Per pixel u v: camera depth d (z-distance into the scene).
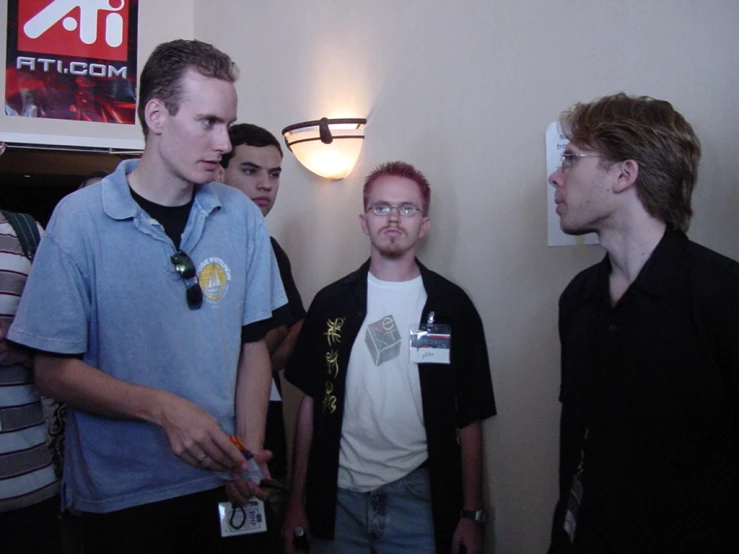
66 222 1.24
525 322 1.77
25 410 1.43
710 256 1.11
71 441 1.35
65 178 4.36
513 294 1.80
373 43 2.36
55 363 1.23
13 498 1.39
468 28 1.95
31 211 5.14
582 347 1.27
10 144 3.54
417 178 1.89
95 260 1.25
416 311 1.85
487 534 1.89
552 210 1.67
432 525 1.76
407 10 2.19
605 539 1.15
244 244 1.43
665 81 1.42
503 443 1.85
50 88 3.58
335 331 1.88
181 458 1.17
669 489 1.08
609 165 1.18
